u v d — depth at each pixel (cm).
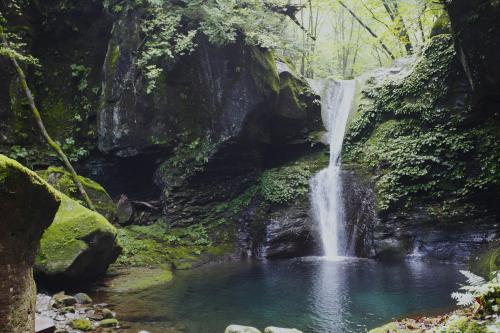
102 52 1536
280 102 1491
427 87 1350
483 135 1201
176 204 1400
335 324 664
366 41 2342
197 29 1312
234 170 1470
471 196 1170
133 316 703
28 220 431
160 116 1406
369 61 2822
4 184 391
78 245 830
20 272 433
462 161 1213
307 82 1658
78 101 1508
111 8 1440
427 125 1324
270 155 1573
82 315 685
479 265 1000
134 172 1497
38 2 1461
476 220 1137
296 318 698
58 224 850
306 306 764
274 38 1404
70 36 1536
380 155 1358
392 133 1391
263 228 1359
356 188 1350
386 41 2106
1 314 402
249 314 722
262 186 1458
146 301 800
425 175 1243
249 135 1414
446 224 1166
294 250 1312
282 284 938
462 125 1248
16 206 409
